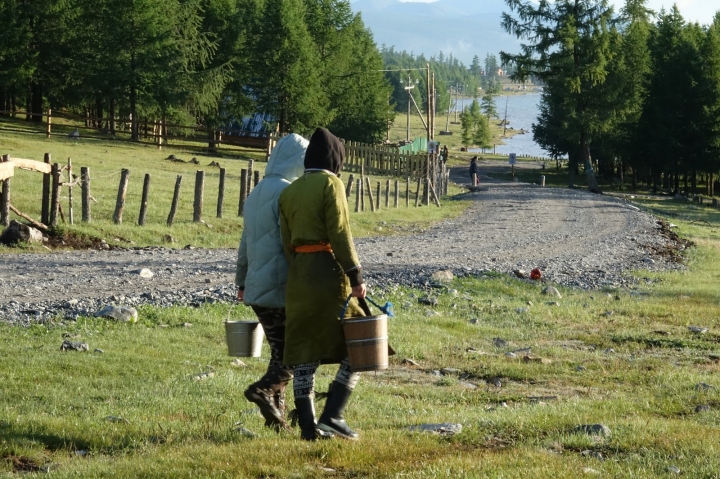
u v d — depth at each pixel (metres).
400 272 30.64
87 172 35.50
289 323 9.84
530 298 28.45
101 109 108.81
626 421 11.98
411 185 84.44
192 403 12.68
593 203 78.56
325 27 126.12
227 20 112.56
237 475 8.42
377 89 148.62
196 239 37.81
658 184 133.25
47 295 21.89
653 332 22.97
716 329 23.88
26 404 12.04
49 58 98.38
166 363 15.94
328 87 125.50
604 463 9.44
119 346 17.19
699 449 10.25
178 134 99.75
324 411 10.00
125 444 9.97
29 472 8.71
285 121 111.69
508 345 20.58
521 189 99.94
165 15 98.25
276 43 108.88
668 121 116.56
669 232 57.84
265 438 10.03
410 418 12.23
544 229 54.41
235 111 114.25
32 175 46.94
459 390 15.66
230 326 10.81
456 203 74.56
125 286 24.09
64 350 16.33
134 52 95.69
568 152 153.50
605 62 109.19
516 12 112.12
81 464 8.95
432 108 105.62
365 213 54.97
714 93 114.88
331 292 9.73
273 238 10.32
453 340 20.59
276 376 10.60
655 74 120.50
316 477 8.49
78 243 33.09
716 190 137.62
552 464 9.10
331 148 9.99
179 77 96.50
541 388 16.20
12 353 15.74
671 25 131.75
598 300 28.64
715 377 17.25
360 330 9.52
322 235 9.77
